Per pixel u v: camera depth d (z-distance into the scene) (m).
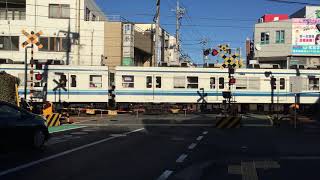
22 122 13.80
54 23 51.44
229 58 39.12
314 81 40.44
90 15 56.41
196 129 24.02
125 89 39.47
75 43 51.69
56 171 10.95
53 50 51.28
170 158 13.32
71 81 38.75
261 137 19.98
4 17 52.59
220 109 39.88
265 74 40.25
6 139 13.23
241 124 26.53
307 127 26.14
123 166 11.79
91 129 23.55
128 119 32.88
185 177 10.48
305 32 58.09
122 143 16.97
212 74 39.97
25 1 51.72
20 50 50.91
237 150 15.38
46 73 38.47
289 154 14.44
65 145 16.17
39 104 35.41
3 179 9.92
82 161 12.53
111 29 52.56
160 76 39.69
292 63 58.06
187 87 39.81
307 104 40.31
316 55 57.97
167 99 39.62
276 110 40.09
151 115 38.25
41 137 14.63
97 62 52.12
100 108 38.94
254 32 61.78
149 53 60.59
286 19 60.06
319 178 10.38
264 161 12.91
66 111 36.69
